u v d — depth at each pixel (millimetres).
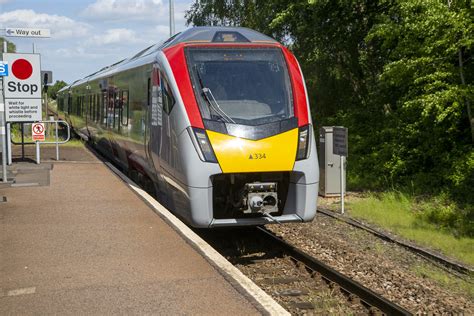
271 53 9328
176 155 8594
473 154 14031
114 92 15211
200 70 8898
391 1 16828
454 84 14086
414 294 7289
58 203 9945
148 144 10406
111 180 12711
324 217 11867
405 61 14430
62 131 36875
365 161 17234
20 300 5289
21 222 8453
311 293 7133
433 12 13438
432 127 15656
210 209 8242
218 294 5449
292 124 8555
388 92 18922
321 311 6516
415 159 15992
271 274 8039
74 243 7293
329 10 19281
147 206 9695
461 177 13867
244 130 8312
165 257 6691
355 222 11312
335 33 19906
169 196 9555
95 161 16703
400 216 11922
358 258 8805
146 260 6570
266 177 8531
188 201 8312
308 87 21703
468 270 8266
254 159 8172
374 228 10914
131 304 5188
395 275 8016
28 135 27750
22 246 7141
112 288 5613
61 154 19047
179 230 7949
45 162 16297
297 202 8555
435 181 14805
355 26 19531
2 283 5762
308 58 20500
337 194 14578
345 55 20844
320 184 14711
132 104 12266
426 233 10578
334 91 21375
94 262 6477
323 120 21156
